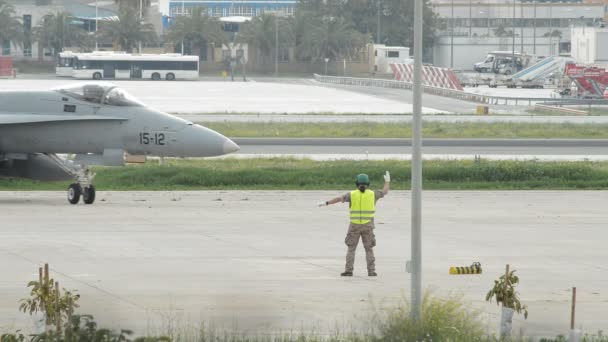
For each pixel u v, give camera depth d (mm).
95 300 68812
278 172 156500
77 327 50594
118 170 158875
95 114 127562
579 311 67562
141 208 122938
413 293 59531
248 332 59844
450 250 93625
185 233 102312
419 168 59594
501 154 193875
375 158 183500
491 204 130875
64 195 136875
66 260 85312
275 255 89500
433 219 115750
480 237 102125
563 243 98625
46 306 55750
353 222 79938
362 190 80375
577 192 146125
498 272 82188
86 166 126875
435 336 57125
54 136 127375
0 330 58812
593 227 110312
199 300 69438
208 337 57844
